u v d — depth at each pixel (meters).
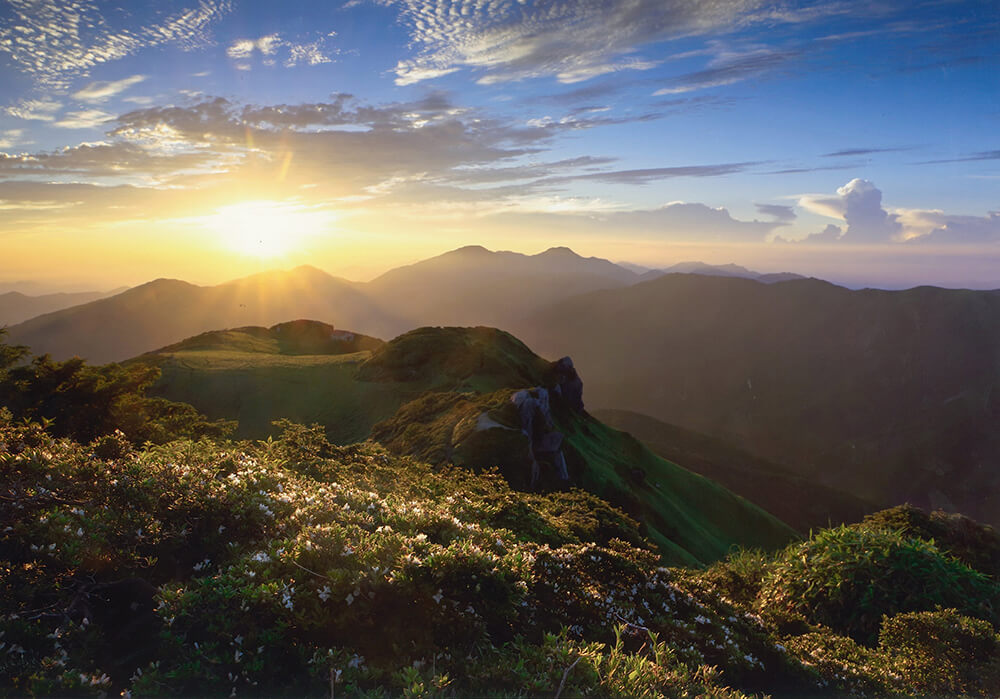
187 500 6.30
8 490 5.82
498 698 4.16
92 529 5.53
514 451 40.59
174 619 4.48
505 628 5.42
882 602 8.73
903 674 7.00
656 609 6.81
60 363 30.33
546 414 50.56
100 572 5.25
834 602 9.08
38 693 3.86
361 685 4.28
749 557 11.91
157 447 9.83
